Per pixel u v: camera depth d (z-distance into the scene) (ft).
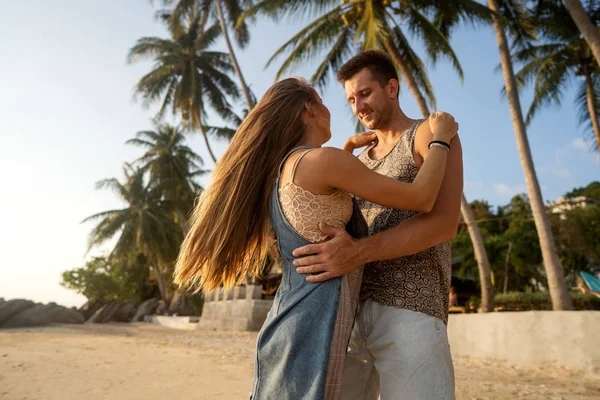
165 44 90.43
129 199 110.01
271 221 5.21
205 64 90.12
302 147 5.04
